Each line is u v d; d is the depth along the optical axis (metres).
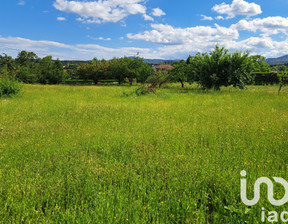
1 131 6.00
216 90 21.20
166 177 3.36
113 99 14.08
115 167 3.66
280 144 4.75
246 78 22.42
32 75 43.75
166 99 14.04
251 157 4.08
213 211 2.60
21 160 3.98
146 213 2.51
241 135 5.48
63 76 48.47
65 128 6.39
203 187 3.06
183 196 2.82
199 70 24.16
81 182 3.21
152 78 26.00
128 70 42.12
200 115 8.26
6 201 2.68
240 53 21.91
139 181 3.20
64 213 2.54
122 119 7.65
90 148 4.77
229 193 2.91
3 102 11.90
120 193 2.92
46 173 3.51
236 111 9.01
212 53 22.89
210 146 4.78
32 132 5.90
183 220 2.46
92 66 47.09
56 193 2.91
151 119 7.57
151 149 4.57
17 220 2.36
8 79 15.79
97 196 2.79
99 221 2.36
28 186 2.94
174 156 4.16
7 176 3.27
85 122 7.27
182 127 6.35
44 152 4.42
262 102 11.80
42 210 2.74
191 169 3.51
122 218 2.41
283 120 7.06
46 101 12.85
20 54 79.88
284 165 3.74
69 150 4.55
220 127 6.25
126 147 4.73
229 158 4.06
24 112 9.05
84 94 17.53
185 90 22.70
